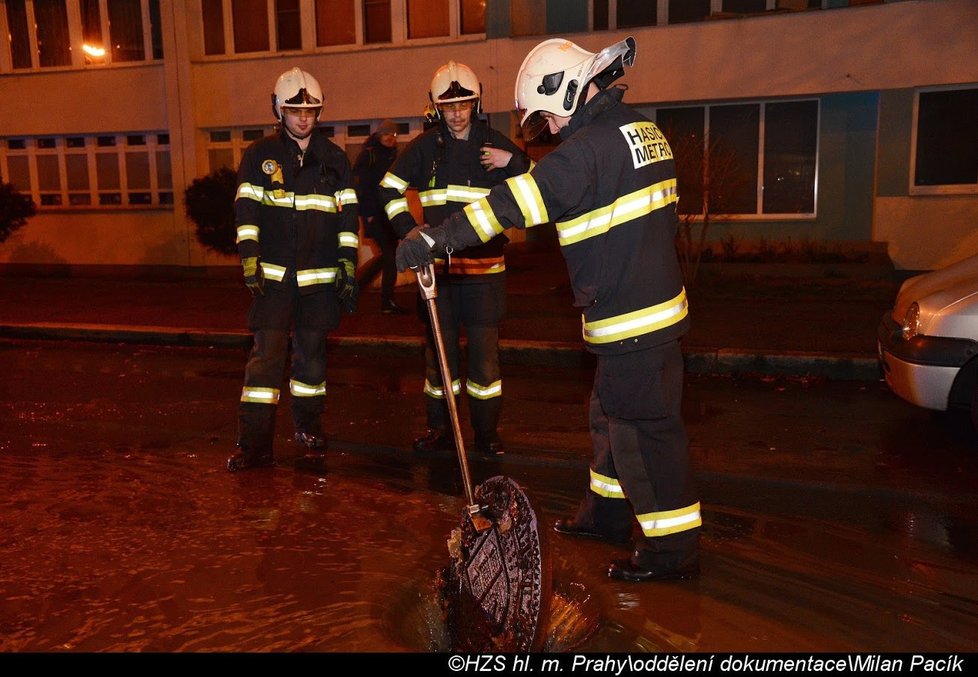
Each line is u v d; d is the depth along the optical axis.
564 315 10.54
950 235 14.23
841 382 7.70
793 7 15.09
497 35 15.41
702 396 7.24
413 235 3.48
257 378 5.39
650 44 14.91
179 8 16.70
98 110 17.59
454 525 4.46
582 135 3.47
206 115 17.03
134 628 3.42
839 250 14.54
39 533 4.36
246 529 4.41
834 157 14.88
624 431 3.77
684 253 13.77
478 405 5.69
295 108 5.23
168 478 5.25
